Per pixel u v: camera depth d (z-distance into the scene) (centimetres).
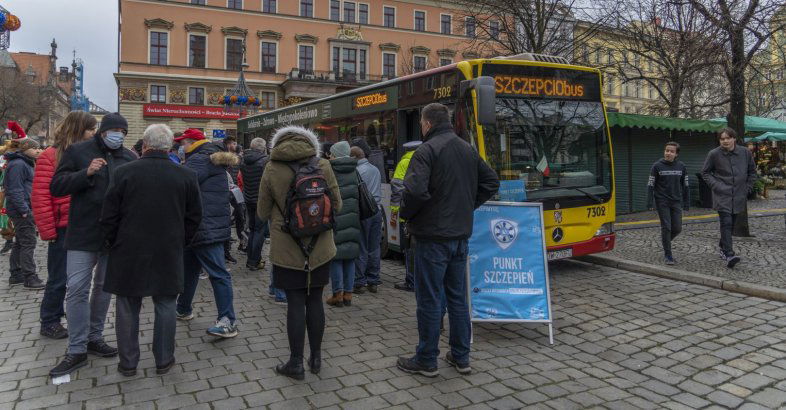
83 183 404
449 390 384
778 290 614
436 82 743
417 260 404
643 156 1438
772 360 443
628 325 536
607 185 750
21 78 4769
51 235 468
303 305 404
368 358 446
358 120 938
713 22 952
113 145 423
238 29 4972
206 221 477
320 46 5275
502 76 688
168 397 369
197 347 470
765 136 2158
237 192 930
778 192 2114
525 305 500
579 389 389
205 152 492
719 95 1584
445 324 545
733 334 506
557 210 698
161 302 407
